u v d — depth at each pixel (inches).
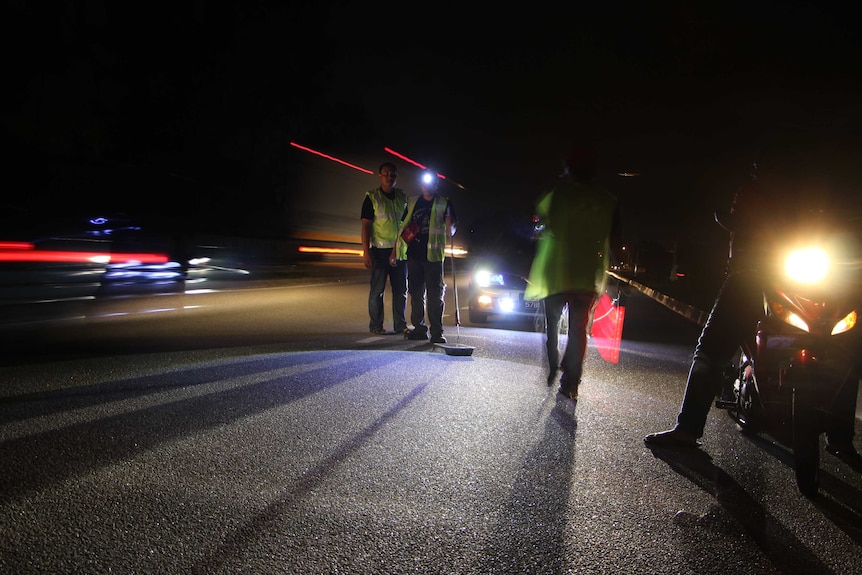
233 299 577.0
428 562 119.4
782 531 139.1
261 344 343.3
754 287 181.5
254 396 232.2
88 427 191.5
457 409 223.0
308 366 287.6
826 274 166.4
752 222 179.9
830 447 190.2
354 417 209.3
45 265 436.1
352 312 502.6
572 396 242.5
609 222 237.3
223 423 199.0
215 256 701.9
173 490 147.7
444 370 287.4
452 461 172.2
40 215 458.3
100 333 369.4
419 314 372.8
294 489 150.3
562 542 129.3
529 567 119.2
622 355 361.1
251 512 137.5
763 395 179.6
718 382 189.3
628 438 199.0
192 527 130.0
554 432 201.9
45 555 117.6
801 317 165.2
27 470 157.0
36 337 352.2
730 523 141.8
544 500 149.3
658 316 621.6
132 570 113.7
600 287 239.8
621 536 133.0
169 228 626.2
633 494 155.3
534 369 298.4
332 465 166.2
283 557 119.3
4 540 122.5
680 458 183.0
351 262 1230.3
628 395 256.7
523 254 449.1
